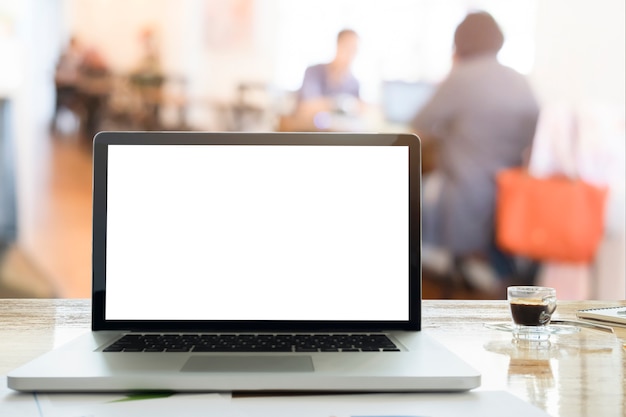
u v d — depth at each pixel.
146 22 3.83
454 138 3.81
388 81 3.85
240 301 0.85
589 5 3.82
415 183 0.87
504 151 3.79
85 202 3.87
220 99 3.88
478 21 3.76
